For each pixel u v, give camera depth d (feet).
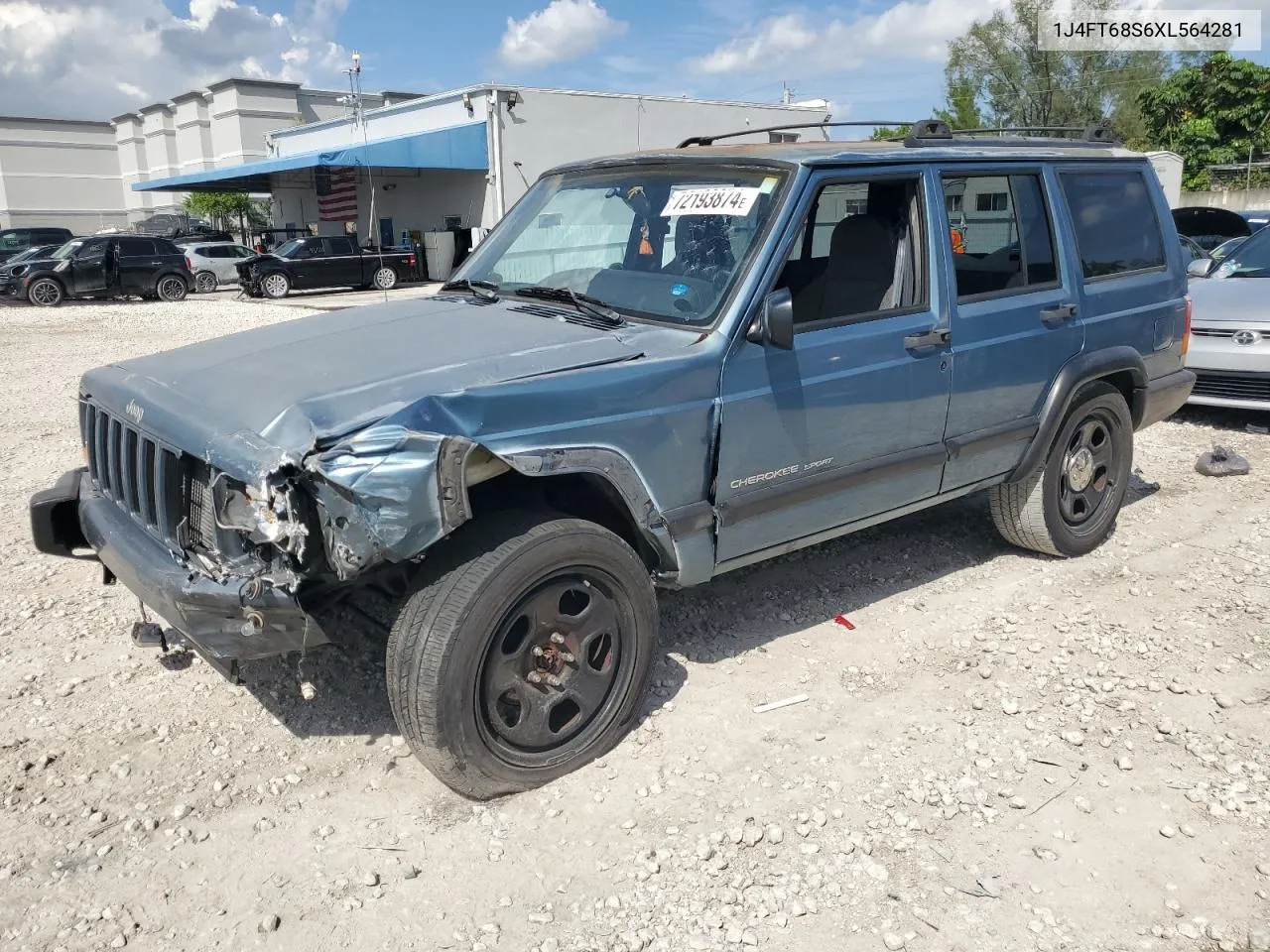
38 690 12.91
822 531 13.33
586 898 9.31
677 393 11.06
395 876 9.60
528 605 10.32
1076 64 138.92
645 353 11.18
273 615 9.39
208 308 72.13
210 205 161.89
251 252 99.40
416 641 9.79
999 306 14.66
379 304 14.08
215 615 9.67
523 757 10.67
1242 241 29.09
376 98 177.06
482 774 10.30
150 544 10.81
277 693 12.84
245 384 10.57
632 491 10.85
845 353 12.63
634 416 10.73
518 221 15.07
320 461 8.89
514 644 10.52
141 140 216.13
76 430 27.94
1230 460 22.31
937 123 14.44
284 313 67.00
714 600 15.64
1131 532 18.76
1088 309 16.16
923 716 12.35
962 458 14.65
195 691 12.93
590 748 11.21
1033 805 10.64
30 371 39.93
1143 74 136.56
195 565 10.19
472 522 10.31
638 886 9.45
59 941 8.76
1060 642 14.28
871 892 9.37
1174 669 13.44
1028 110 139.95
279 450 9.12
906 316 13.47
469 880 9.55
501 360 10.52
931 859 9.82
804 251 15.30
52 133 215.31
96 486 12.57
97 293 77.87
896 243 13.93
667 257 12.73
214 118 183.21
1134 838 10.12
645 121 103.40
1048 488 16.34
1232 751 11.55
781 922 8.98
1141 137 137.59
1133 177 17.66
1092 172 16.66
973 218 14.55
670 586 11.91
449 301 13.61
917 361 13.47
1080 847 10.00
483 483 10.61
